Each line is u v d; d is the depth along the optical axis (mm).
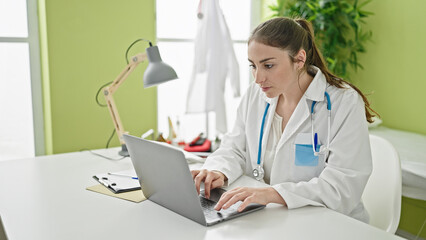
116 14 2291
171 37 2678
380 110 2975
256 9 3111
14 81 2217
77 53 2188
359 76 3092
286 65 1242
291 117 1373
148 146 1061
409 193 1982
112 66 2322
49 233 979
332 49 2910
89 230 996
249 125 1526
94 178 1434
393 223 1361
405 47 2758
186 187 1008
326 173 1237
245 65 3127
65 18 2123
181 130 2838
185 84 2801
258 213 1115
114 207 1154
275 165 1396
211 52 2564
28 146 2314
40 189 1310
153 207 1156
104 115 2338
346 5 2938
